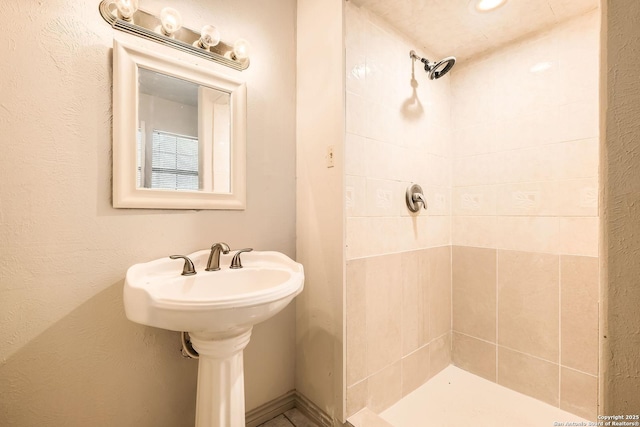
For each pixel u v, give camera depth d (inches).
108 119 37.4
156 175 40.6
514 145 59.9
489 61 64.0
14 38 32.0
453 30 57.7
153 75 40.4
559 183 53.9
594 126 50.2
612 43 13.9
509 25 55.8
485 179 64.3
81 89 35.6
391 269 55.9
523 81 58.7
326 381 49.8
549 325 55.2
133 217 39.3
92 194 36.4
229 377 37.0
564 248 53.3
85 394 36.4
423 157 63.4
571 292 52.6
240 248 49.1
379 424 46.4
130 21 38.1
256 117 50.9
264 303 31.4
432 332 65.2
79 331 35.9
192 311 28.6
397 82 57.6
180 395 43.4
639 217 13.1
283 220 54.6
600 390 14.3
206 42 43.5
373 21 52.9
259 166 51.3
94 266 36.7
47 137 33.7
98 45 36.6
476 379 64.4
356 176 49.6
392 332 56.0
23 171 32.6
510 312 60.5
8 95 31.8
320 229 51.0
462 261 68.4
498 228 62.2
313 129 52.3
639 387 13.2
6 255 31.9
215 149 45.9
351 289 48.7
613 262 13.8
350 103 48.7
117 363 38.5
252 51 50.4
